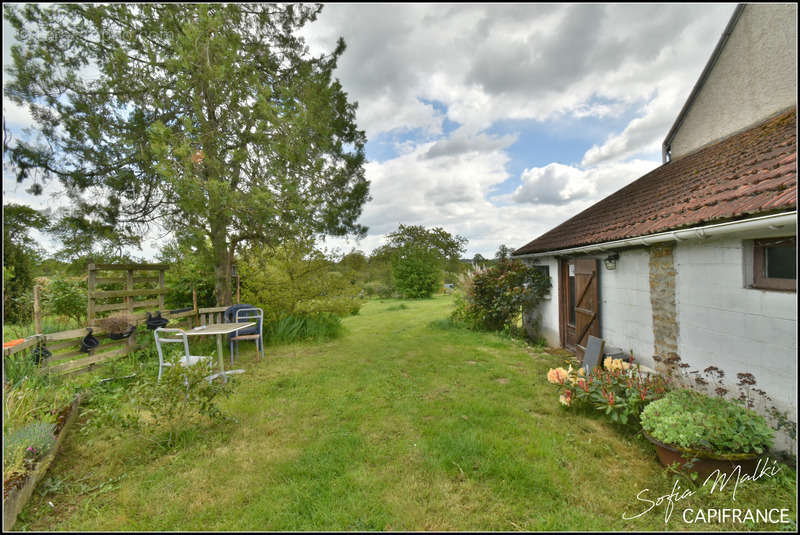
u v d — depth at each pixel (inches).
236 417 149.2
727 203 126.6
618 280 202.5
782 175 119.3
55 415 135.6
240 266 330.3
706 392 137.8
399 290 978.7
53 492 100.4
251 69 227.9
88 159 209.5
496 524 86.8
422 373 216.1
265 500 96.3
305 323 345.1
